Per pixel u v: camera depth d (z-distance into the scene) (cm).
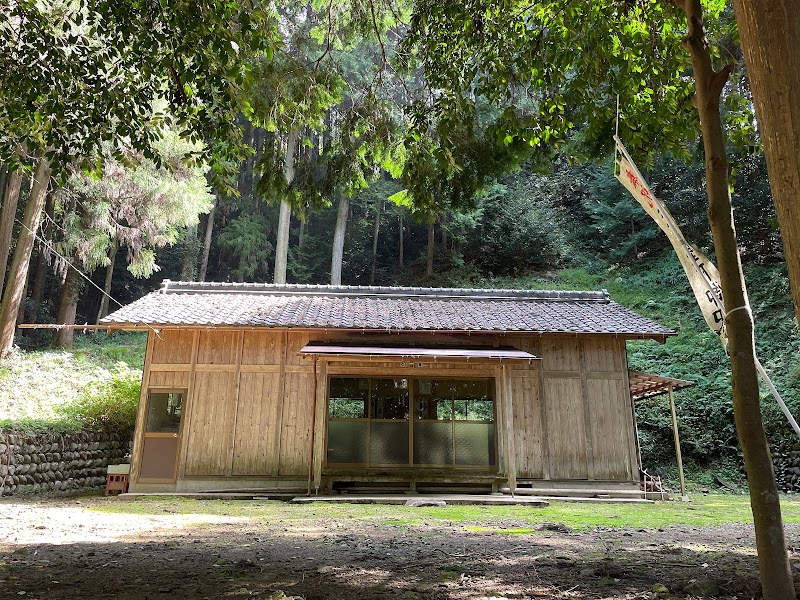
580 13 601
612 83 635
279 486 1102
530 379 1184
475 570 365
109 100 535
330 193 664
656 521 713
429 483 1125
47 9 812
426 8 611
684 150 646
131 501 954
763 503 251
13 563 391
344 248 3272
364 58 2223
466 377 1152
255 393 1147
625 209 2534
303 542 505
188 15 471
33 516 686
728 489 1328
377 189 2970
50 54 511
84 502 912
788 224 211
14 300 1586
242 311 1191
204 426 1126
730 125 594
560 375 1189
